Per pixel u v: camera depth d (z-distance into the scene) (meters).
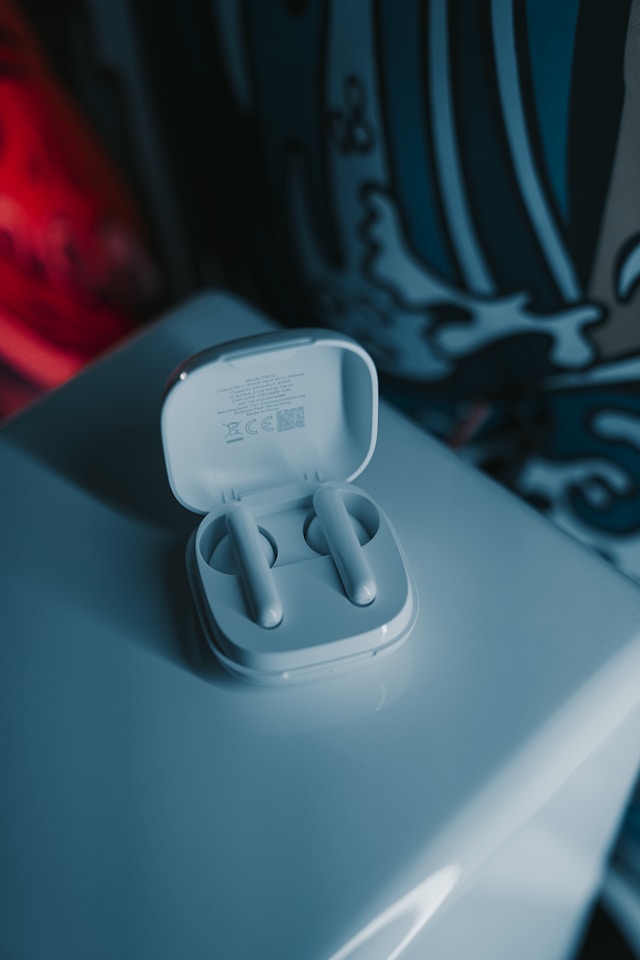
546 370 0.59
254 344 0.40
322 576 0.41
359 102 0.54
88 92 0.69
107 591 0.45
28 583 0.45
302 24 0.53
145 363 0.55
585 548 0.46
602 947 0.70
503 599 0.44
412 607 0.41
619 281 0.49
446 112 0.50
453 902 0.36
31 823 0.38
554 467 0.64
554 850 0.44
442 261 0.58
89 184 0.76
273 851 0.36
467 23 0.45
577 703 0.40
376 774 0.38
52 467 0.50
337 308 0.70
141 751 0.40
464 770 0.38
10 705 0.41
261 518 0.44
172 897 0.36
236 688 0.41
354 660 0.40
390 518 0.47
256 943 0.34
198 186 0.72
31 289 0.87
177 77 0.64
